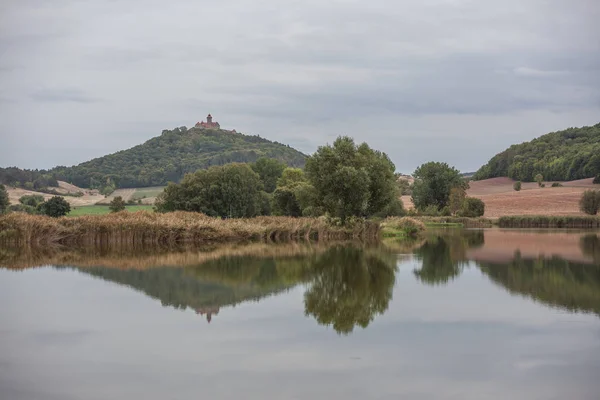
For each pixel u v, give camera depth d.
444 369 12.58
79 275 27.88
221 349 14.15
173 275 28.00
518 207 123.38
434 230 80.69
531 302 20.53
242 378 11.97
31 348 14.29
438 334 15.69
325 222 60.00
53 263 33.44
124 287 24.05
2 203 88.81
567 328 16.38
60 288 23.72
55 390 11.30
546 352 13.91
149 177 177.00
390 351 13.98
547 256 37.81
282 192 83.12
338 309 19.27
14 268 30.75
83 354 13.76
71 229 49.16
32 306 19.70
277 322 17.25
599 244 49.06
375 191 61.50
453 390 11.30
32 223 47.12
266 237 57.19
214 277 27.31
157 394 11.05
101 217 51.50
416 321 17.36
